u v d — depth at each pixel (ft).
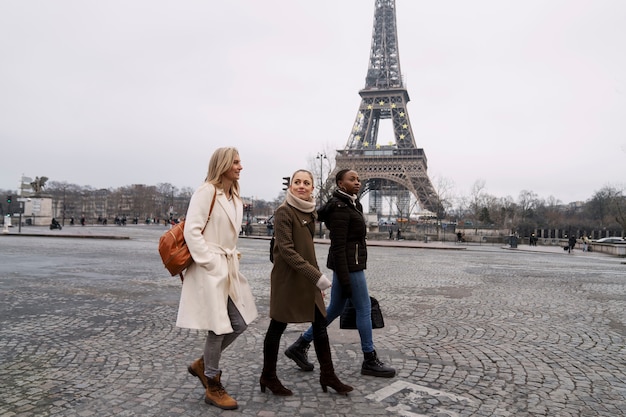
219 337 13.60
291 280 14.47
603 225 320.29
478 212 301.84
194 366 14.53
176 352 19.19
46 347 19.53
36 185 199.00
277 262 14.76
